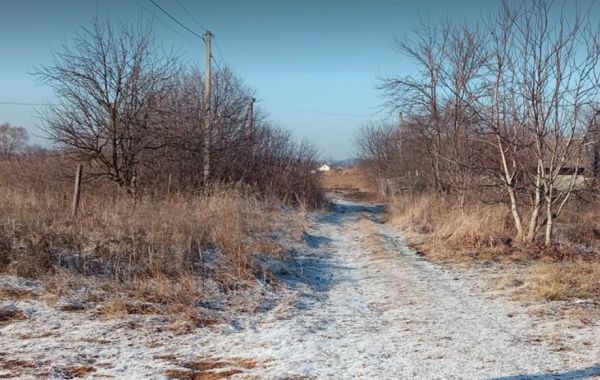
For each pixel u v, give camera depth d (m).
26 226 8.84
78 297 6.85
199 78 21.84
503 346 5.79
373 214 25.03
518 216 12.47
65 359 5.02
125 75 15.75
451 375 4.87
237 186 18.86
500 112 12.20
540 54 11.32
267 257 10.31
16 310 6.28
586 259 10.77
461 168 15.95
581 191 13.02
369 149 45.75
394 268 10.49
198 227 10.42
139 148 16.47
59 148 16.08
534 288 8.31
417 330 6.48
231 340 5.93
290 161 24.84
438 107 19.62
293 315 7.13
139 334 5.93
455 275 9.88
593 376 4.80
